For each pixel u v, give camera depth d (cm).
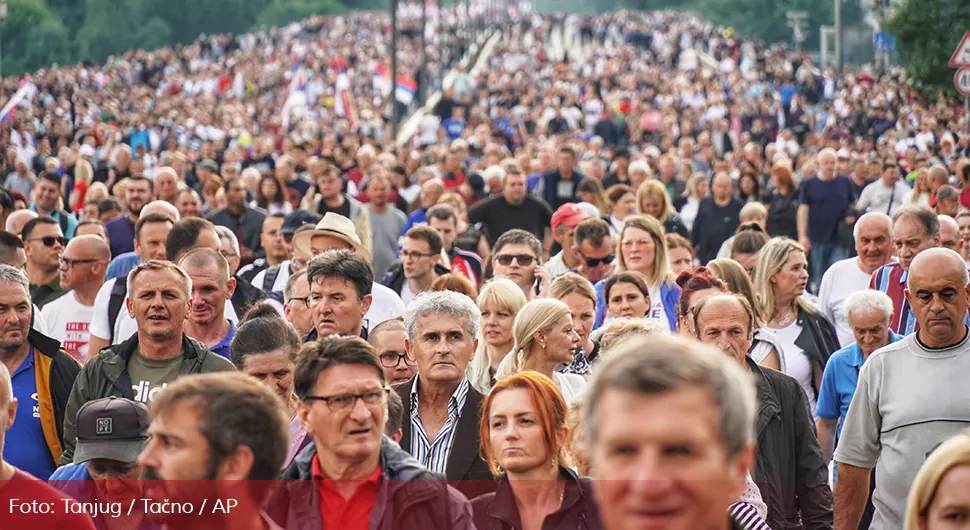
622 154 6731
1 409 1498
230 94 19412
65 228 4369
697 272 2356
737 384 820
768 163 8500
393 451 1460
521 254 3167
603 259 3303
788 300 2684
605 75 19838
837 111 13188
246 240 4400
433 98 18562
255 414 1112
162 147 11588
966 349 1967
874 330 2369
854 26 18938
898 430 1975
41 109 13075
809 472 1930
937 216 3158
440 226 3859
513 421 1500
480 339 2423
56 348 2164
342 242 3125
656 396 809
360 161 7425
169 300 2097
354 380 1406
